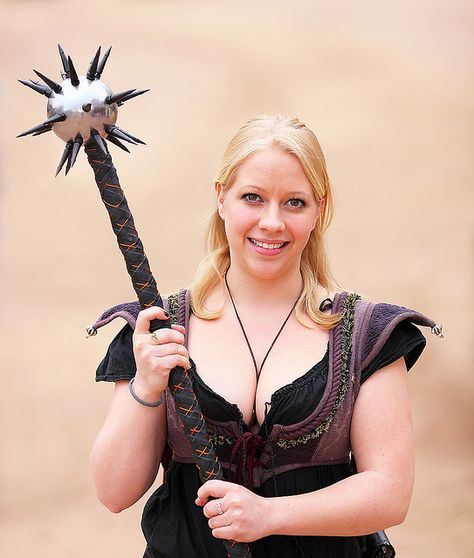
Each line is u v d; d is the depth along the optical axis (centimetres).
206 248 291
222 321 279
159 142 1466
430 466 709
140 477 267
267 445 266
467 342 877
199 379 269
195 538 270
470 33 1912
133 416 263
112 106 243
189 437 257
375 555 283
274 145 266
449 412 780
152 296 258
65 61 245
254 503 252
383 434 265
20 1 1945
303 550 267
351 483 261
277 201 266
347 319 273
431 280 1015
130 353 273
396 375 269
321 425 266
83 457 723
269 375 271
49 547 598
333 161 1386
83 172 1395
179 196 1292
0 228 1222
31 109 1561
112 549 599
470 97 1619
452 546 597
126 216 254
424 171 1345
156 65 1738
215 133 1512
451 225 1153
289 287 280
